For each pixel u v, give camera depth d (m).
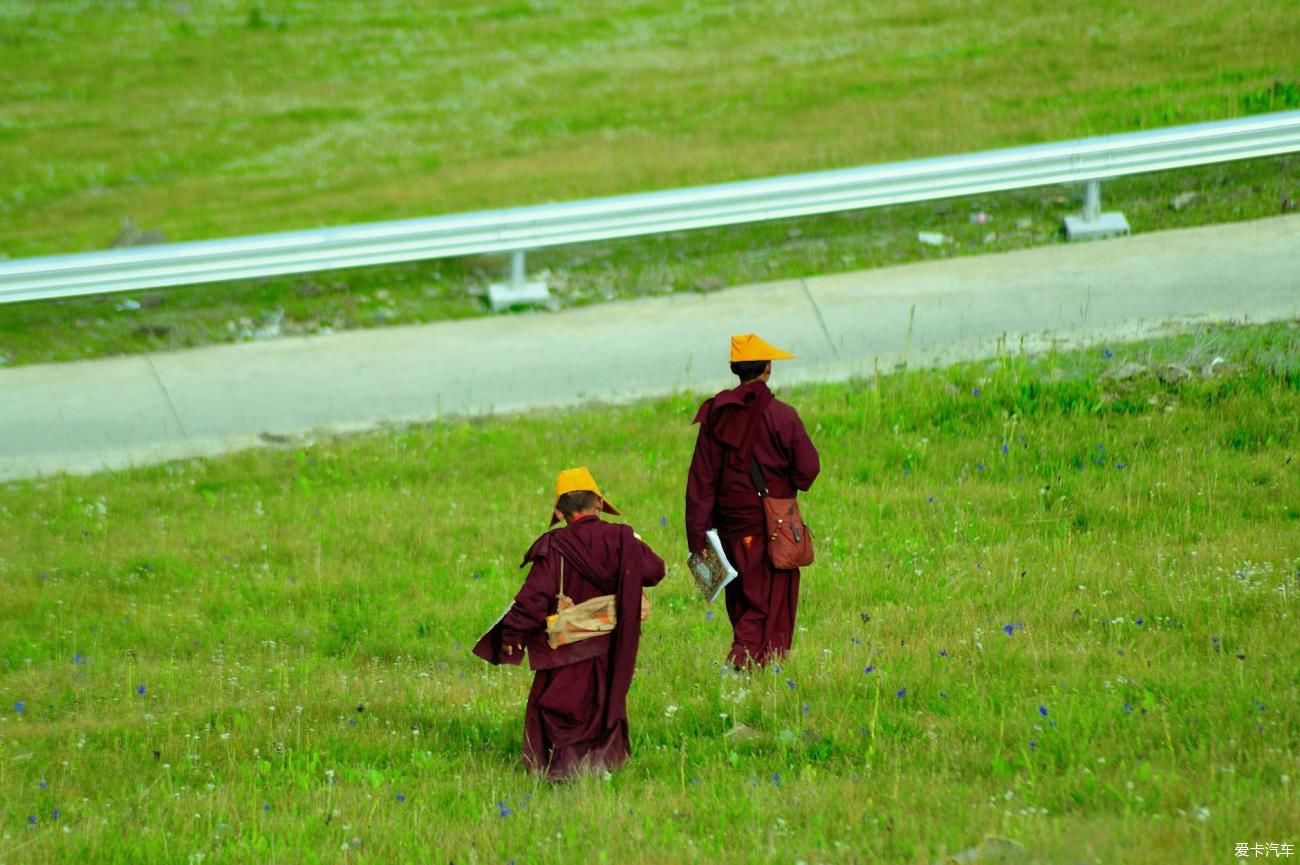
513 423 50.66
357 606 36.25
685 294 60.38
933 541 38.28
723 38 116.81
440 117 101.62
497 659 24.62
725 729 26.27
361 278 63.81
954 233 62.50
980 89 88.69
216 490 46.81
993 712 24.88
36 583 38.97
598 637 24.39
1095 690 25.38
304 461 48.25
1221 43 89.50
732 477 28.67
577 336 57.41
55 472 49.00
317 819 22.61
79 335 59.59
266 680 31.62
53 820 23.28
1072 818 19.61
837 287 58.97
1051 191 64.81
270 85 115.12
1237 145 60.50
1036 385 47.59
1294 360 46.41
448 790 24.05
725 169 77.44
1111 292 54.56
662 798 22.66
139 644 34.78
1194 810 19.25
